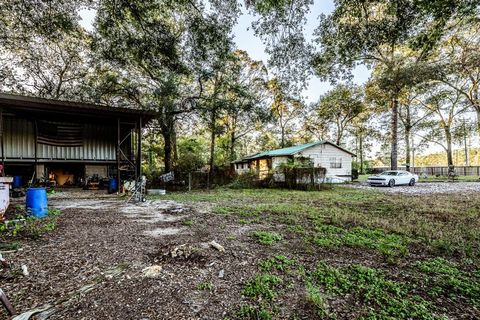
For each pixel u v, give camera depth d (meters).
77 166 13.35
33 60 15.16
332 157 20.03
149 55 8.17
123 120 11.88
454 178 21.81
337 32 6.27
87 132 12.35
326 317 1.96
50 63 15.99
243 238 4.12
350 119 29.06
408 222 5.20
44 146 11.23
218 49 8.33
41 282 2.46
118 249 3.47
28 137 10.93
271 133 32.47
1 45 12.15
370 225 5.00
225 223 5.23
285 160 19.08
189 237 4.14
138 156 10.29
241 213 6.25
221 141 28.55
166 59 8.38
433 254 3.41
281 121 31.72
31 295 2.21
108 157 12.91
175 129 18.42
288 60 7.11
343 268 2.89
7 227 4.46
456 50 12.48
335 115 28.84
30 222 4.73
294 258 3.21
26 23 8.02
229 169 16.72
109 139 12.98
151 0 6.85
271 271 2.80
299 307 2.10
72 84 17.59
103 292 2.28
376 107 25.28
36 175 11.44
